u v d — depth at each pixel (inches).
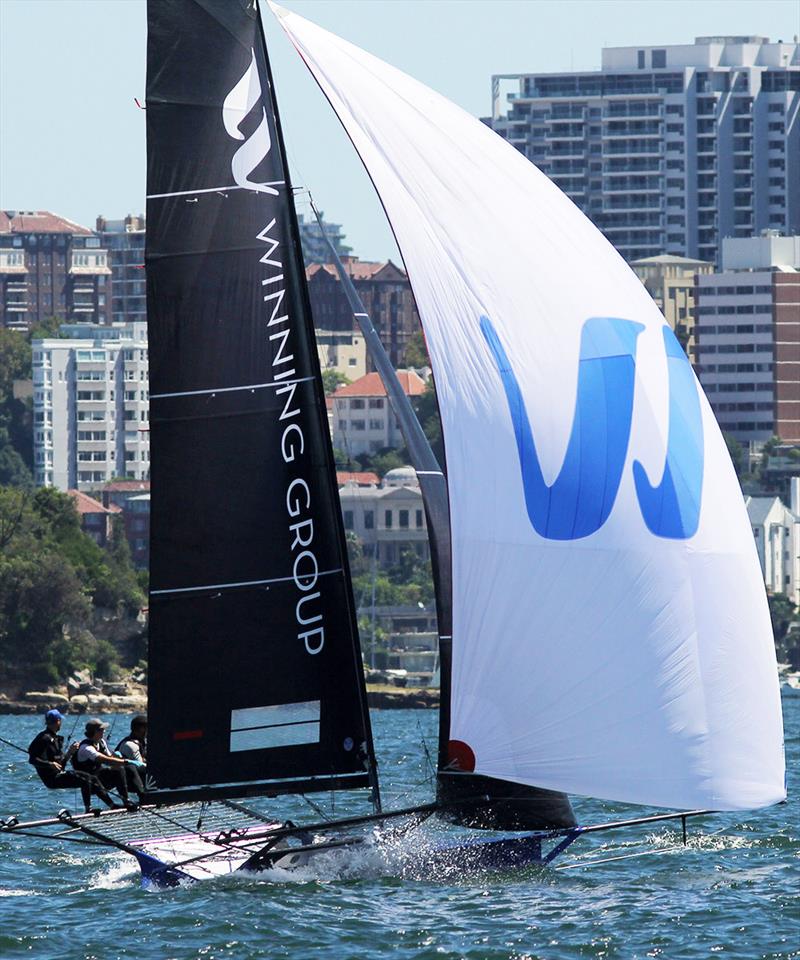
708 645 3132.4
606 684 3095.5
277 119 3181.6
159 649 3161.9
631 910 3085.6
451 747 3137.3
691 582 3137.3
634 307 3228.3
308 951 2810.0
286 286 3171.8
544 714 3097.9
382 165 3179.1
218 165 3154.5
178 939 2881.4
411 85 3223.4
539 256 3193.9
